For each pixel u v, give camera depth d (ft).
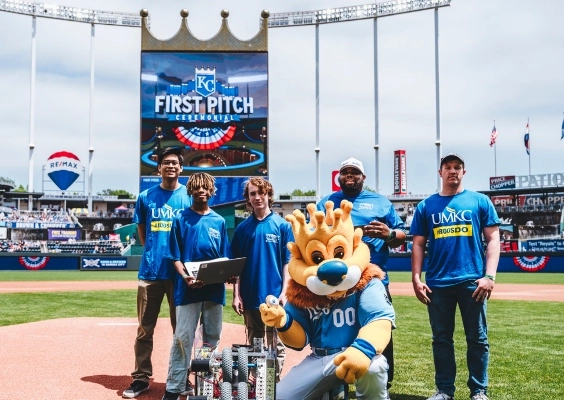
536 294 56.65
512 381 18.53
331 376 11.74
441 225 15.97
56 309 42.09
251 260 16.33
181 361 15.53
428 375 19.40
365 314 11.76
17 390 17.11
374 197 16.72
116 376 19.19
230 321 35.12
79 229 171.53
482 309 15.42
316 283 11.40
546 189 176.55
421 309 41.83
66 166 175.63
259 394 11.07
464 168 16.30
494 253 15.65
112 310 41.52
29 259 112.27
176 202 17.81
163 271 17.21
